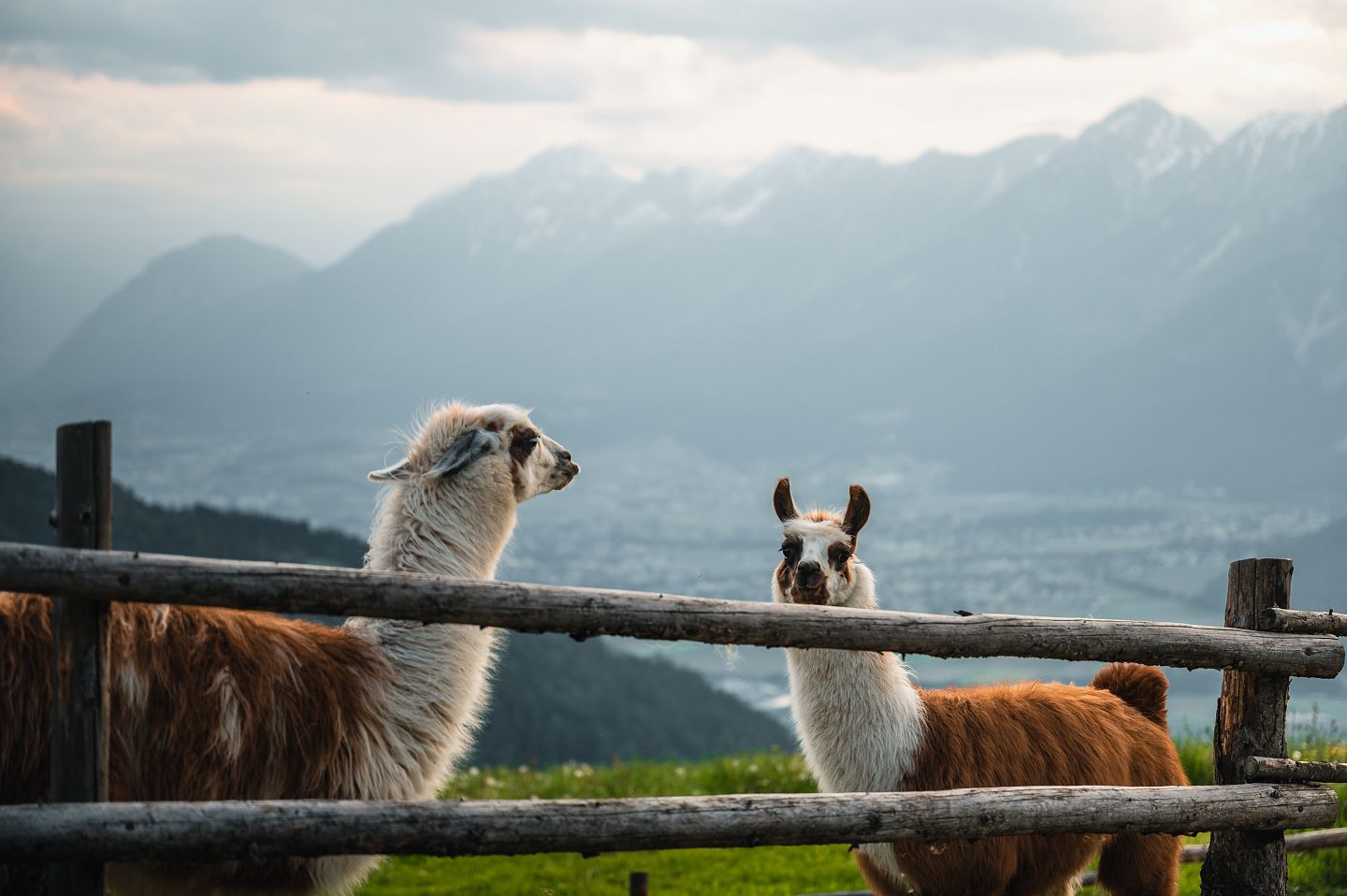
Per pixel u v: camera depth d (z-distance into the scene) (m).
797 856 11.32
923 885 6.33
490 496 6.20
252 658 5.13
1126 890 6.95
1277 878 5.34
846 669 6.53
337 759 5.28
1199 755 11.47
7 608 4.57
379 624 5.76
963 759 6.55
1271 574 5.46
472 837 4.02
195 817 3.78
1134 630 5.03
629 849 4.20
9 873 4.29
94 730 3.98
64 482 4.03
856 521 7.11
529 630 4.21
